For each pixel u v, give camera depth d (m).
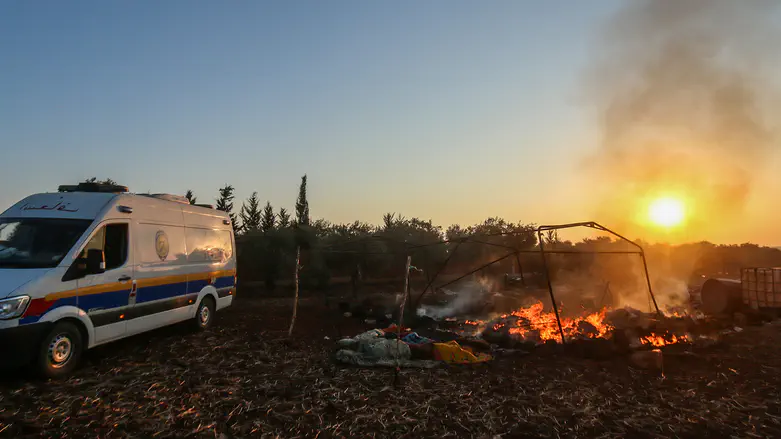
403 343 8.25
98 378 6.68
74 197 7.89
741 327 11.61
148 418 5.23
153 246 8.71
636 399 6.13
